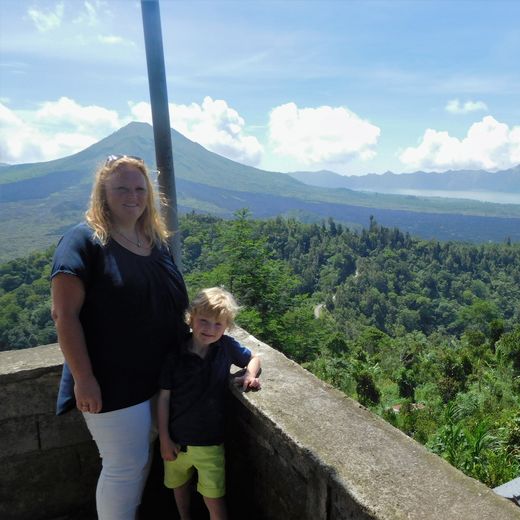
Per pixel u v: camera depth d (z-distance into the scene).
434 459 1.46
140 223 1.85
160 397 1.90
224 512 2.00
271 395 1.88
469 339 27.03
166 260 1.90
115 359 1.73
